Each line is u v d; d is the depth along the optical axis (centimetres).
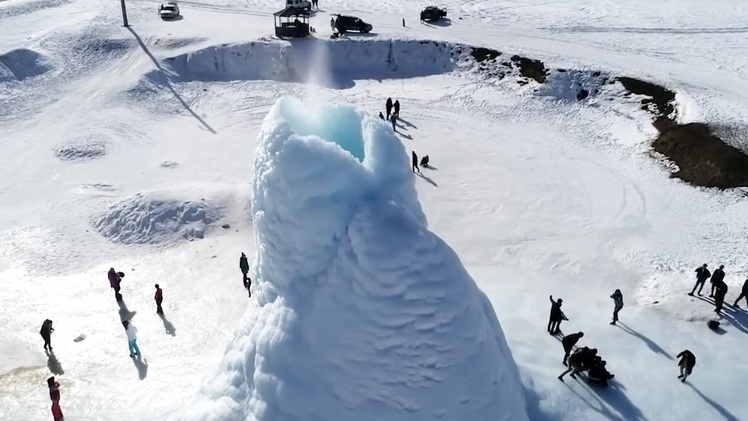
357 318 823
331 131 986
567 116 3341
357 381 839
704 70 3425
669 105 3075
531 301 1788
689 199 2445
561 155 2934
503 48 3956
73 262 2109
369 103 3609
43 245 2217
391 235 802
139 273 2027
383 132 864
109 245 2227
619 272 1988
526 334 1571
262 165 865
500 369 933
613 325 1650
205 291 1909
